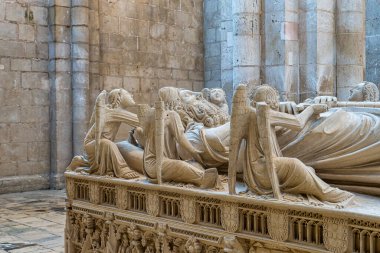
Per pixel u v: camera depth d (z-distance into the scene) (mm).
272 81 8711
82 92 11000
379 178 3510
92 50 11414
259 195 3469
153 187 4121
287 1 8500
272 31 8680
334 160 3713
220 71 13422
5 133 10336
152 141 4285
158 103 4133
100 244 4824
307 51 8617
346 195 3305
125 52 12109
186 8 13367
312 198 3301
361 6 8758
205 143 4262
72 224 5191
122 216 4445
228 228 3574
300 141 3914
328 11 8633
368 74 12938
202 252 3814
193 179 3965
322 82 8586
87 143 5035
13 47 10461
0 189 10133
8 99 10383
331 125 3840
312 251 3123
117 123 4934
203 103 4965
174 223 3973
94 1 11406
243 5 8734
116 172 4645
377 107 4383
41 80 10844
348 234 2988
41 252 5758
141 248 4363
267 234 3391
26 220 7535
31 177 10594
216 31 13477
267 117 3406
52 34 10852
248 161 3559
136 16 12305
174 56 13133
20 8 10547
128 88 12188
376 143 3568
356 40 8711
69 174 5152
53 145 10867
